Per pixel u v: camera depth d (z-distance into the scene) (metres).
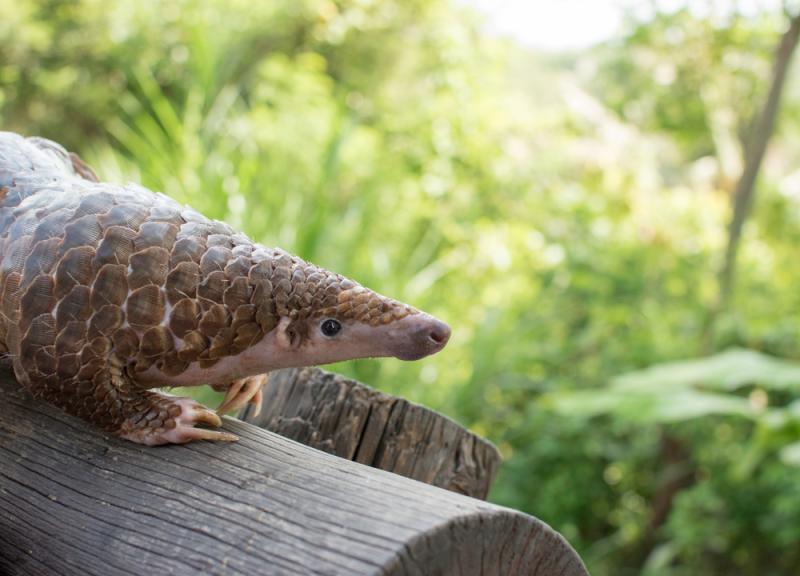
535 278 7.54
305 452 1.52
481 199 8.09
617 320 7.05
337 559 1.23
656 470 6.91
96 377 1.54
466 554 1.28
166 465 1.53
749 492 6.28
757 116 7.90
